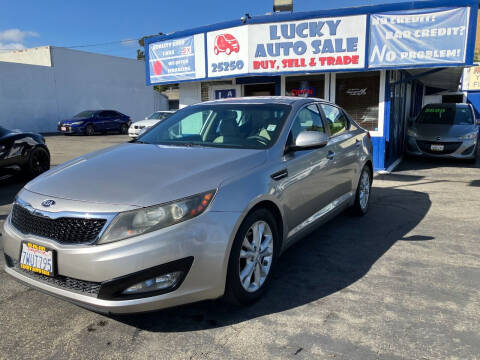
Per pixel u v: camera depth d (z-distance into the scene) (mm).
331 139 4426
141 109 31000
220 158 3113
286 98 4258
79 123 21734
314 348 2490
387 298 3131
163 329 2715
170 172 2820
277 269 3711
